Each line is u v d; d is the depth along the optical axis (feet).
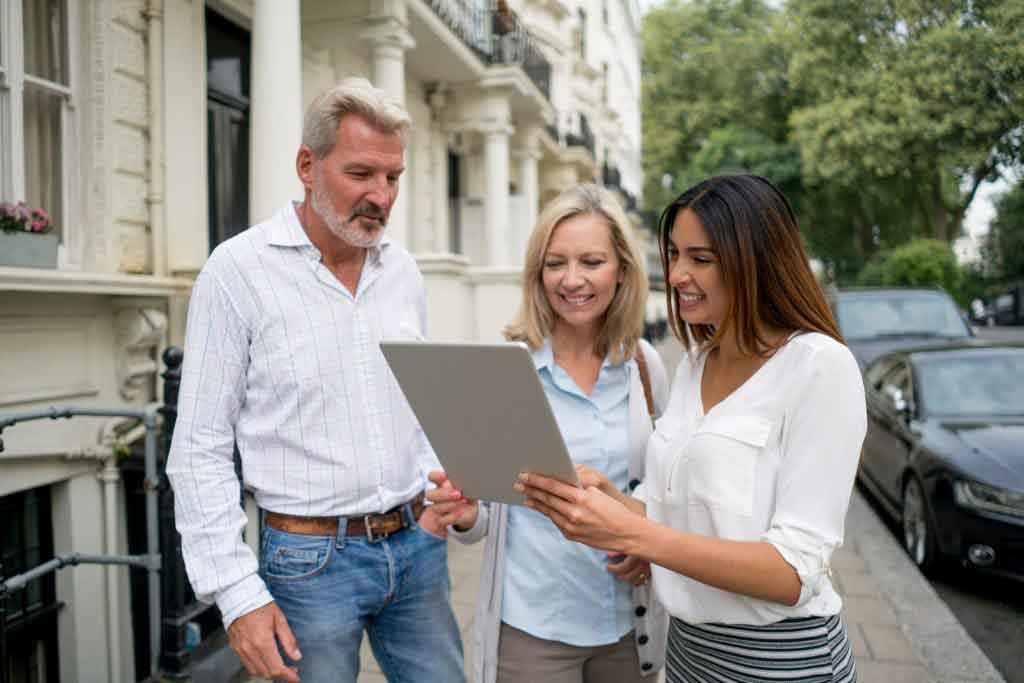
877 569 14.15
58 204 14.11
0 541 12.30
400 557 5.96
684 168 113.19
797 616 4.55
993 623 12.40
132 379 14.42
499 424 4.42
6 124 12.43
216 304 5.40
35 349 12.57
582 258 5.89
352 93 5.28
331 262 5.77
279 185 15.10
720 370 5.00
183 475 5.22
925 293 26.89
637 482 6.29
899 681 9.96
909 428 16.03
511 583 6.03
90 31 14.28
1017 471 13.04
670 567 4.30
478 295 27.35
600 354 6.34
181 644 9.69
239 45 19.57
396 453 5.89
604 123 74.95
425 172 32.07
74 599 13.37
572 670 5.99
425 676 6.32
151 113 15.70
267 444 5.57
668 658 5.29
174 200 16.29
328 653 5.61
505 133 32.86
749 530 4.49
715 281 4.73
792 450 4.41
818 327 4.63
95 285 12.39
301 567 5.56
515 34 33.68
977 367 17.20
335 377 5.61
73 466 13.29
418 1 22.88
